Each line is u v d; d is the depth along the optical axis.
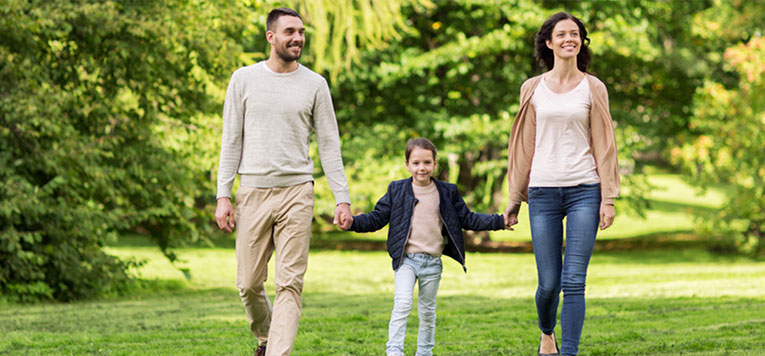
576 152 5.70
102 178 12.09
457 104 24.20
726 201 23.84
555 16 5.85
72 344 7.07
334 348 6.71
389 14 16.69
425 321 6.00
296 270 5.48
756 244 23.09
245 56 13.82
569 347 5.52
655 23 25.48
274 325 5.40
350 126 24.69
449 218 5.95
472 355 6.32
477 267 19.45
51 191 11.47
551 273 5.77
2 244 11.41
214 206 14.06
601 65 25.14
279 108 5.43
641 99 26.50
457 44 22.88
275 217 5.47
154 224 13.58
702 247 26.80
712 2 27.19
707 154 23.59
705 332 7.36
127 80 12.58
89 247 12.69
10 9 10.99
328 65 18.44
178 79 12.70
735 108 22.84
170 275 16.77
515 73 23.70
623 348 6.50
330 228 30.42
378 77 23.53
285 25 5.39
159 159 12.88
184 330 8.01
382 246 26.55
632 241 28.86
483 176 25.42
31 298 11.73
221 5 13.10
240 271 5.57
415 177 5.96
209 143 13.72
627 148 23.72
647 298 10.83
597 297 11.18
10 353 6.54
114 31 11.82
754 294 11.15
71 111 12.20
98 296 12.70
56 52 12.30
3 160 11.42
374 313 9.45
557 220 5.79
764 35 24.66
